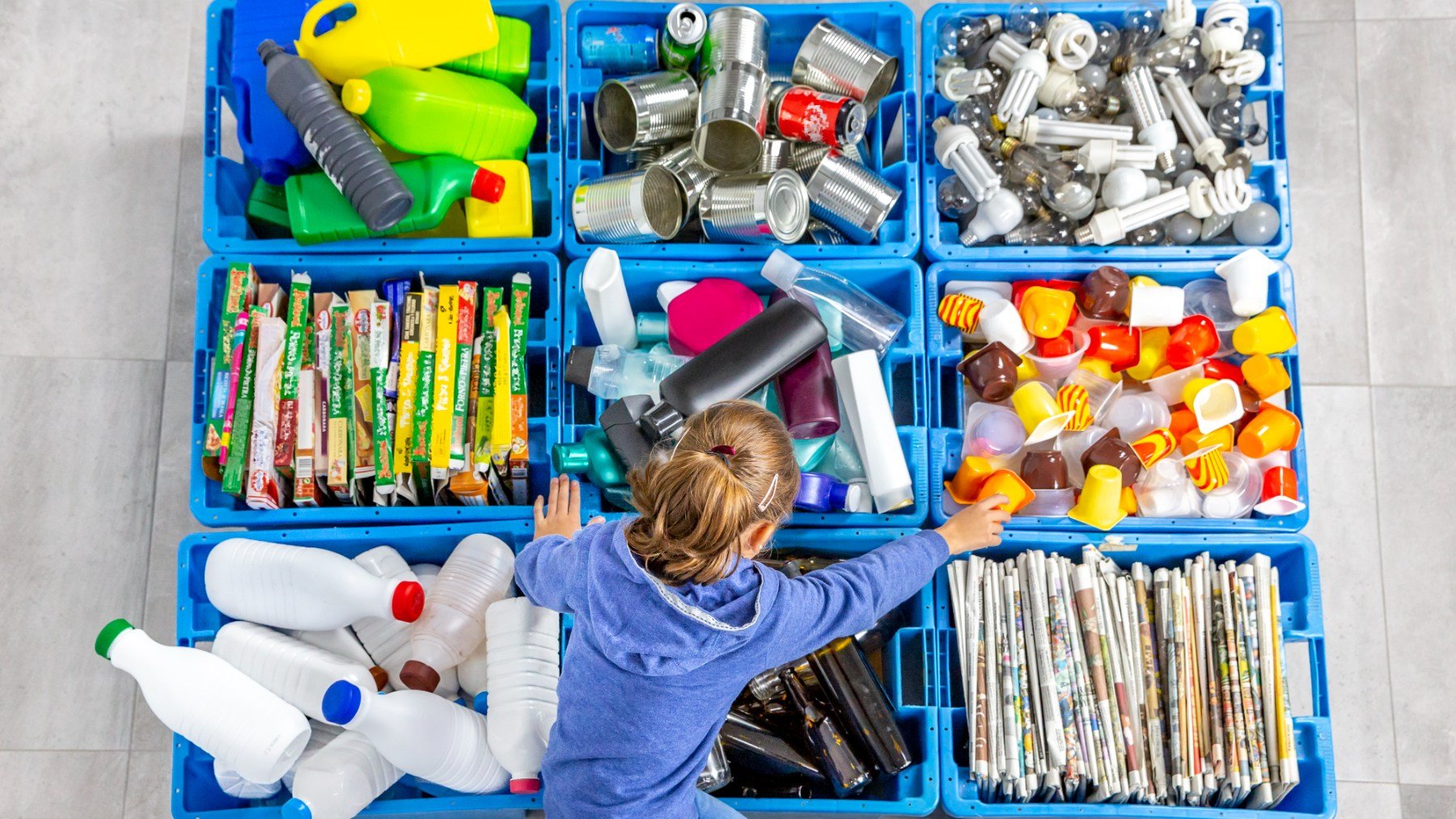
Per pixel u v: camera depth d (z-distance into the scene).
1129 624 1.69
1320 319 2.04
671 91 1.77
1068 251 1.77
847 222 1.76
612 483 1.61
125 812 1.89
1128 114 1.82
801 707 1.64
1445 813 1.91
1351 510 1.99
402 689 1.62
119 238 2.02
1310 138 2.07
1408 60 2.08
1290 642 1.80
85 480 1.96
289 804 1.47
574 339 1.74
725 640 1.13
